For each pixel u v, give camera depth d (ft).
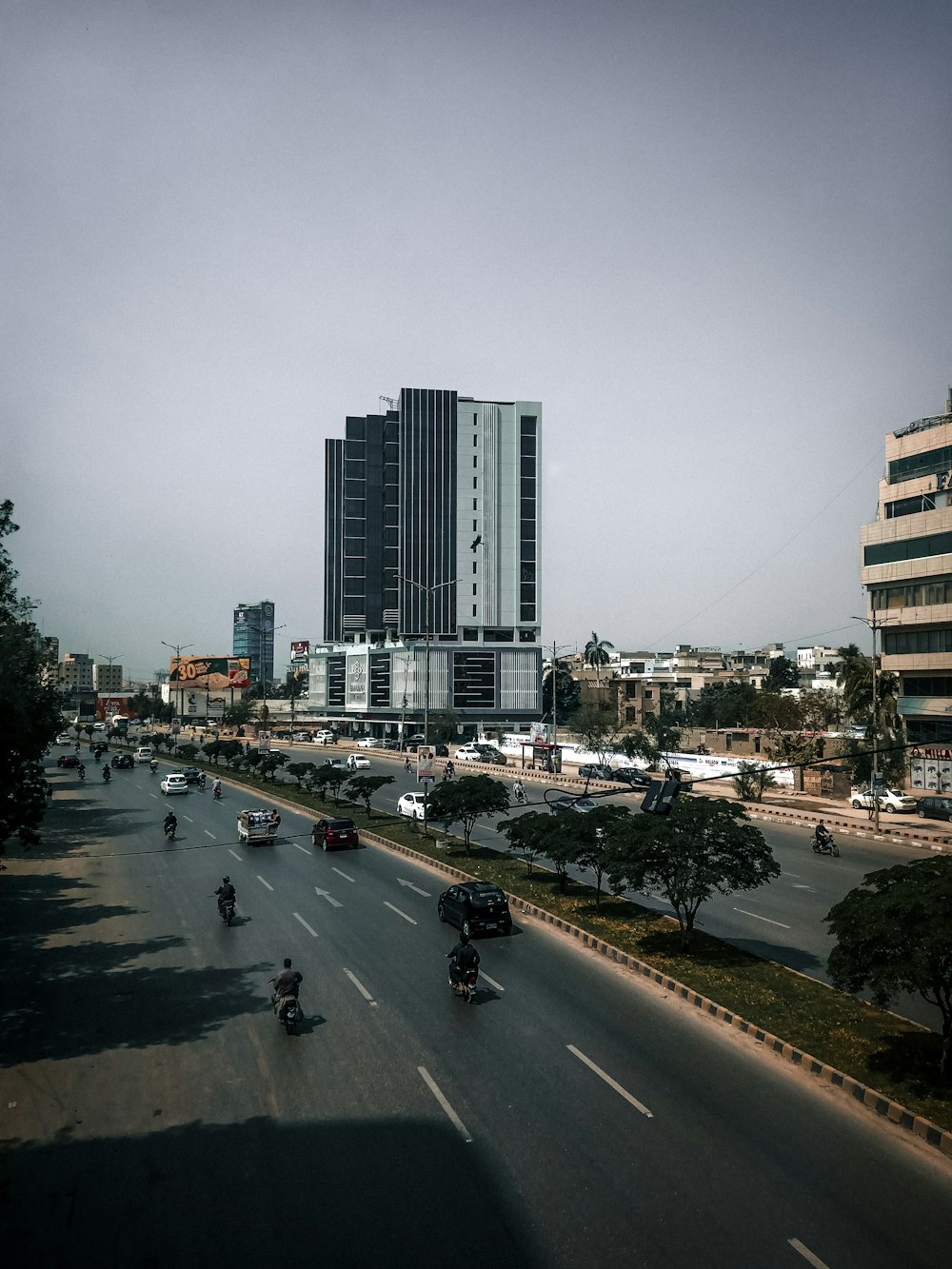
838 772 188.03
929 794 181.78
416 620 382.63
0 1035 57.57
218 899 94.22
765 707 258.57
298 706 621.31
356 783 167.84
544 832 95.55
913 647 192.54
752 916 90.58
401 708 380.17
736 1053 53.57
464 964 63.98
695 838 71.92
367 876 112.27
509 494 391.86
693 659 569.64
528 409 395.75
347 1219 36.22
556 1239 34.65
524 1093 47.93
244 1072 51.16
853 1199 37.40
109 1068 51.96
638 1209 36.70
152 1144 42.80
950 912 45.39
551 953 76.13
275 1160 41.16
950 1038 47.52
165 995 65.72
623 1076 50.08
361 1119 45.16
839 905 50.75
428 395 386.52
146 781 248.93
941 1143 41.70
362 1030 57.72
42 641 119.14
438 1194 38.01
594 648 411.75
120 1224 36.06
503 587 388.98
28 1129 44.55
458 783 122.62
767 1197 37.55
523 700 381.40
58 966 73.51
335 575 453.17
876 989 47.29
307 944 79.46
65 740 442.91
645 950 74.64
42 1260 33.63
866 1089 46.78
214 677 573.33
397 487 394.32
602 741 265.54
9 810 77.66
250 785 221.87
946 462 188.34
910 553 191.31
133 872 116.98
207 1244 34.60
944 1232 34.96
